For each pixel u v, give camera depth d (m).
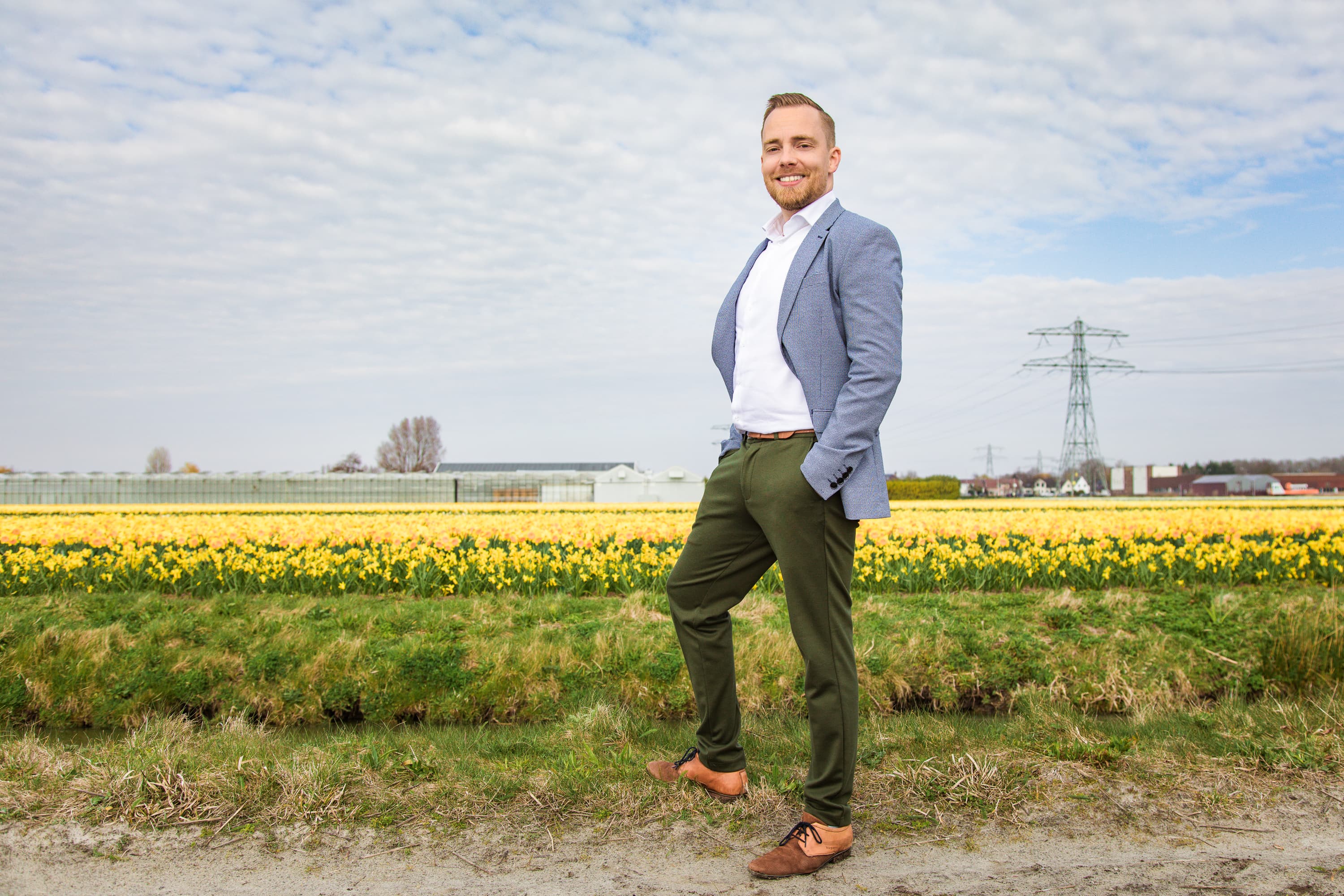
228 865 2.22
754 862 2.16
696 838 2.38
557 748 3.22
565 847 2.33
